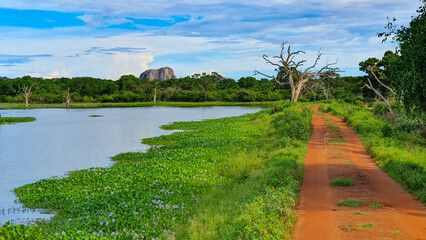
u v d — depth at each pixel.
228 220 10.38
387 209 11.29
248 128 40.34
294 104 65.75
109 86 157.12
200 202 13.88
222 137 33.19
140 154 26.20
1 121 57.56
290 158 20.31
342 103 66.88
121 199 14.03
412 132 26.36
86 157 26.33
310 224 10.12
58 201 14.94
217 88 181.25
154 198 14.30
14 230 9.58
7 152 28.72
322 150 23.73
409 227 9.55
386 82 57.81
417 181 13.78
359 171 17.33
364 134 29.86
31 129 46.59
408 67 13.95
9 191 17.12
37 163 24.19
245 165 20.02
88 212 12.89
